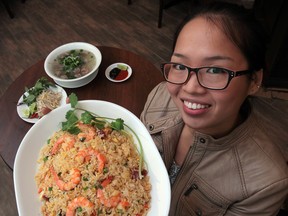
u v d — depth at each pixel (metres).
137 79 0.68
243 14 0.33
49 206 0.43
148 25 1.38
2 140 0.58
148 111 0.58
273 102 1.05
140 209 0.43
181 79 0.35
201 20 0.33
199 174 0.44
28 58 1.28
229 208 0.44
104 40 1.33
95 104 0.53
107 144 0.48
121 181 0.45
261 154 0.39
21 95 0.66
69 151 0.47
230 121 0.38
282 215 0.47
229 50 0.32
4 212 0.82
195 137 0.41
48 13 1.48
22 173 0.45
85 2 1.53
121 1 1.52
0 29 1.42
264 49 0.35
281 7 0.98
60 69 0.70
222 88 0.32
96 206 0.42
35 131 0.50
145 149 0.48
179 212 0.48
